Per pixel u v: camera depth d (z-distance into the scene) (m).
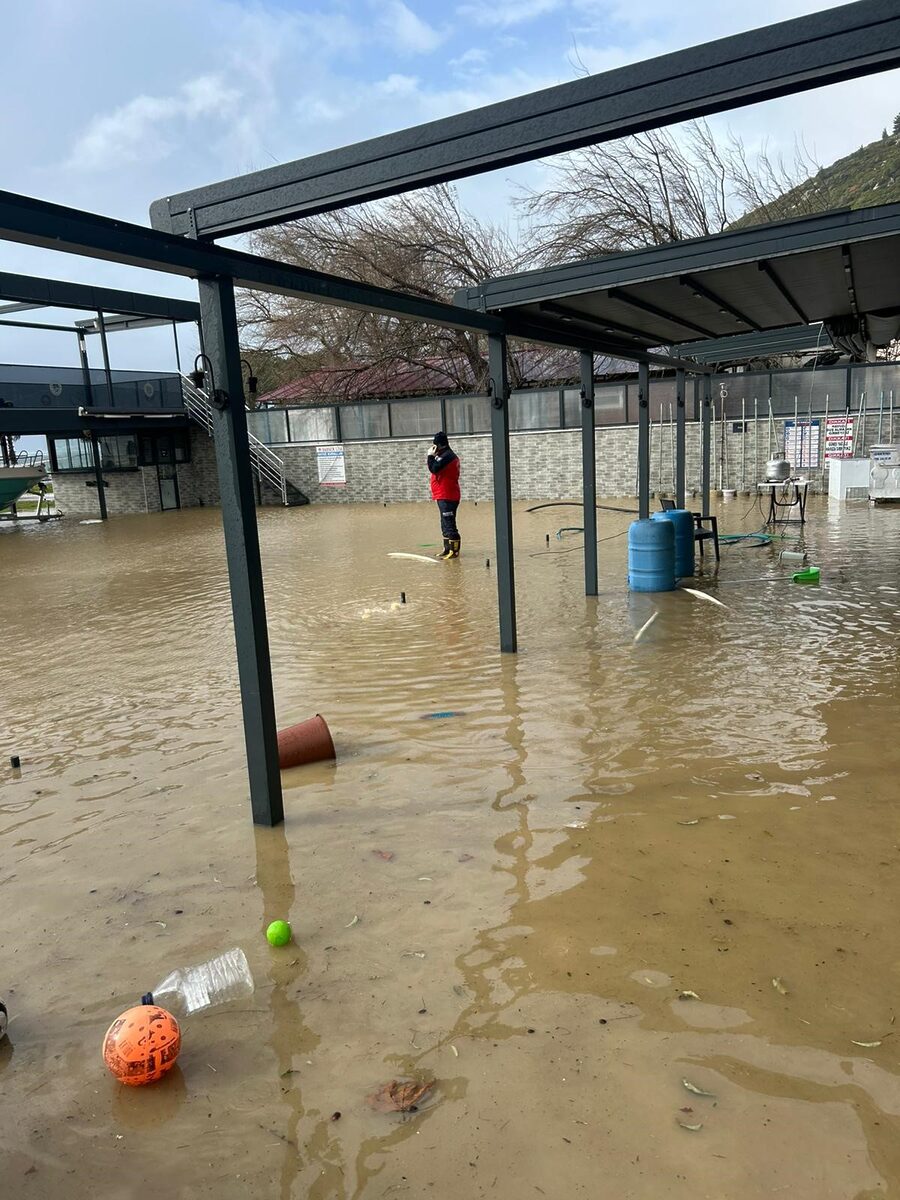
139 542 17.16
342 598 9.36
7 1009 2.61
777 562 9.99
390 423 22.50
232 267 3.56
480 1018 2.42
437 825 3.69
